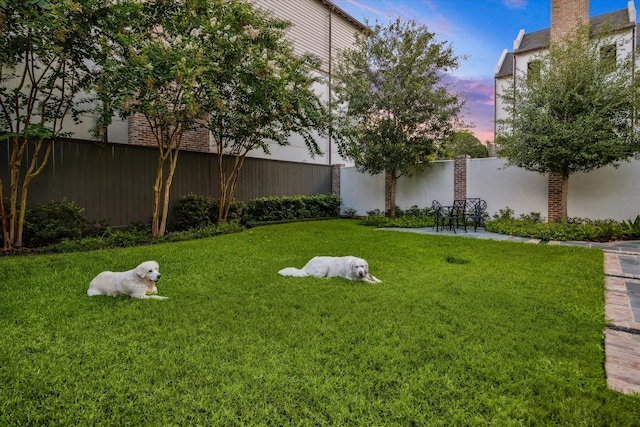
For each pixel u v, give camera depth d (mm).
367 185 13484
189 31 6602
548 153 7852
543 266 4793
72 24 5418
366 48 11367
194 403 1711
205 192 9859
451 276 4215
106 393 1794
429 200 11938
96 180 7613
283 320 2779
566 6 13328
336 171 14328
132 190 8203
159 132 8602
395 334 2518
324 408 1691
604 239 7480
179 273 4320
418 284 3846
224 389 1821
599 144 7328
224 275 4227
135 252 5488
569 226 8211
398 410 1677
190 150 9562
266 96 7469
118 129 8570
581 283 3928
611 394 1815
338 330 2590
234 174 9508
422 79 10461
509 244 6602
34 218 6164
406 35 10695
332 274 4207
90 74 6430
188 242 6613
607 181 8812
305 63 8930
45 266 4457
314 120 7914
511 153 8680
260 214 10891
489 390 1850
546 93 8141
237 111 8141
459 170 11219
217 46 6707
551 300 3312
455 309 3025
